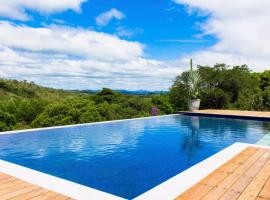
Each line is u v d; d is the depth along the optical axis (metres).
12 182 3.61
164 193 3.17
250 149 5.41
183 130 10.33
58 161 5.95
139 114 20.56
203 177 3.72
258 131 10.04
